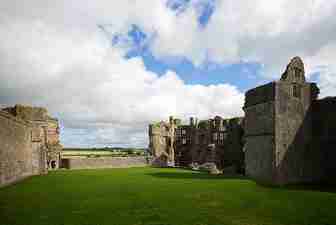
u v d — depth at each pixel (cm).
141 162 7088
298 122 3419
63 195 2291
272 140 3294
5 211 1709
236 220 1578
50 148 5847
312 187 2984
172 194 2358
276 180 3183
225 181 3328
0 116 2698
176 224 1481
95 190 2566
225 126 6656
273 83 3350
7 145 2953
